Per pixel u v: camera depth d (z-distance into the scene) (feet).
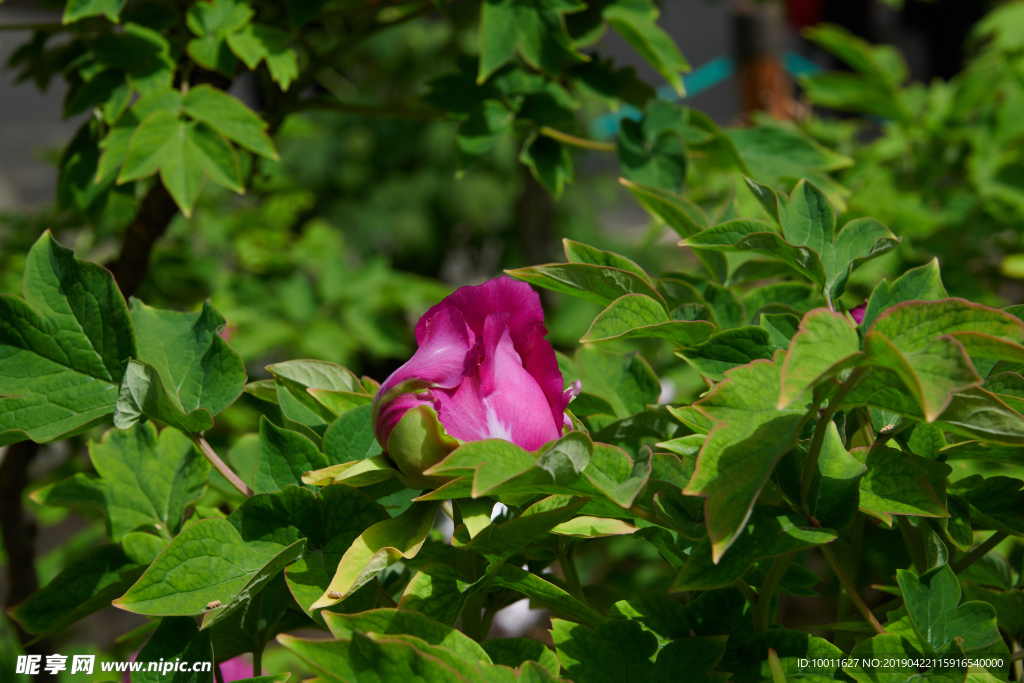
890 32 24.94
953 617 3.65
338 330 8.35
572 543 3.87
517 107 4.75
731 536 3.38
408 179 19.42
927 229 5.74
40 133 33.37
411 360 3.61
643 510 3.57
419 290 9.30
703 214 4.11
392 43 19.24
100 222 6.59
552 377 3.65
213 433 5.73
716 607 3.71
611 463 3.59
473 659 3.54
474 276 20.93
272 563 3.59
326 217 18.97
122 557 4.00
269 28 4.53
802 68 13.14
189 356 3.88
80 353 3.81
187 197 4.35
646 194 4.07
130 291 5.00
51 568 7.77
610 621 3.65
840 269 3.77
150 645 3.64
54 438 3.75
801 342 3.40
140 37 4.47
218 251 8.77
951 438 3.79
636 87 5.26
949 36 24.82
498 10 4.49
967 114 7.29
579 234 18.48
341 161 19.45
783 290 4.14
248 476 4.17
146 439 4.13
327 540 3.67
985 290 5.65
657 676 3.61
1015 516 3.77
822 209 3.81
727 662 3.66
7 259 6.66
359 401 3.92
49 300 3.81
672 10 38.96
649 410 4.02
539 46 4.50
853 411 3.85
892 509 3.57
